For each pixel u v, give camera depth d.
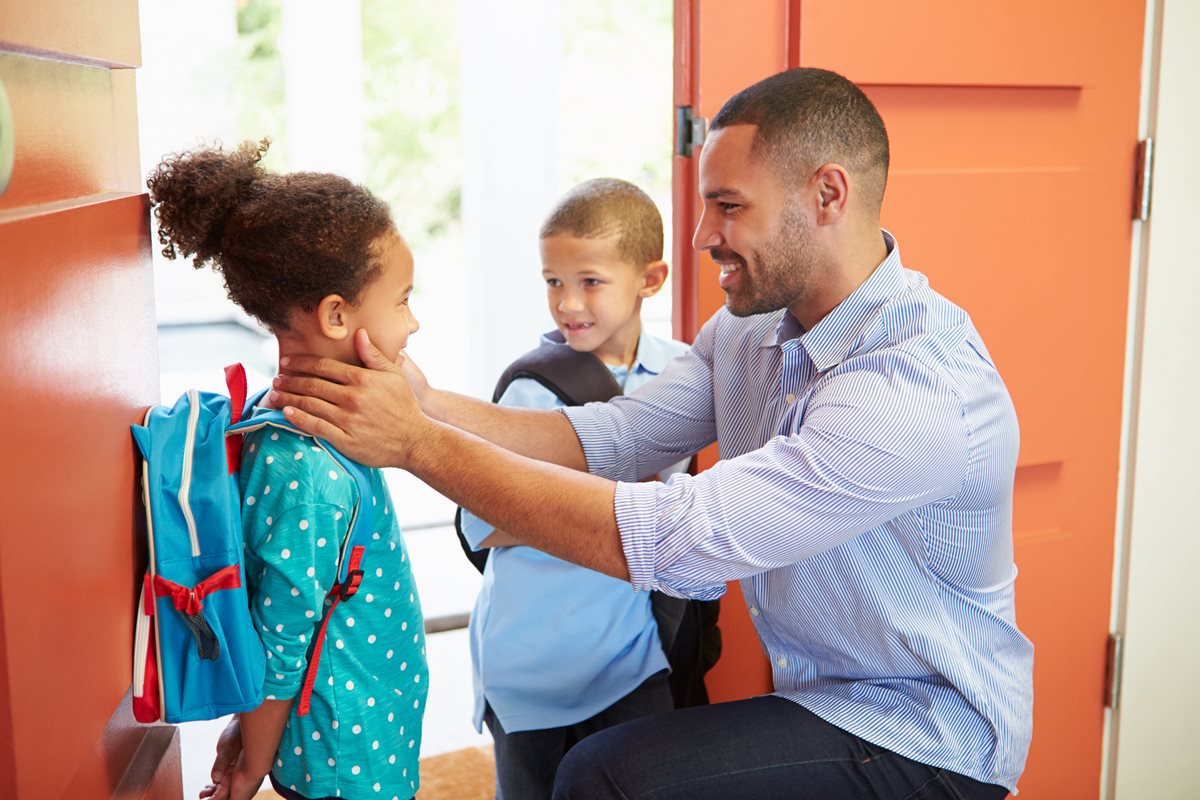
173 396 4.60
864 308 1.38
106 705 0.98
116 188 1.13
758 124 1.32
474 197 3.67
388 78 7.55
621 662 1.63
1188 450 2.05
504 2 3.49
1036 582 1.99
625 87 7.13
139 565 1.10
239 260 1.13
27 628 0.79
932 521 1.35
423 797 2.08
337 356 1.19
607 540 1.26
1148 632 2.09
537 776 1.67
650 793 1.31
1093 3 1.85
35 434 0.81
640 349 1.79
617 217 1.66
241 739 1.31
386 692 1.24
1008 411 1.38
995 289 1.87
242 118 7.21
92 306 0.94
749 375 1.56
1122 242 1.95
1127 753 2.12
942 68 1.76
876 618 1.38
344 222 1.13
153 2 6.78
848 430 1.26
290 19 4.25
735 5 1.69
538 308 3.73
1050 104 1.86
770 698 1.43
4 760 0.76
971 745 1.36
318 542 1.12
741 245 1.36
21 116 0.85
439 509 3.66
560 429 1.58
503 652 1.63
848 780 1.34
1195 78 1.92
